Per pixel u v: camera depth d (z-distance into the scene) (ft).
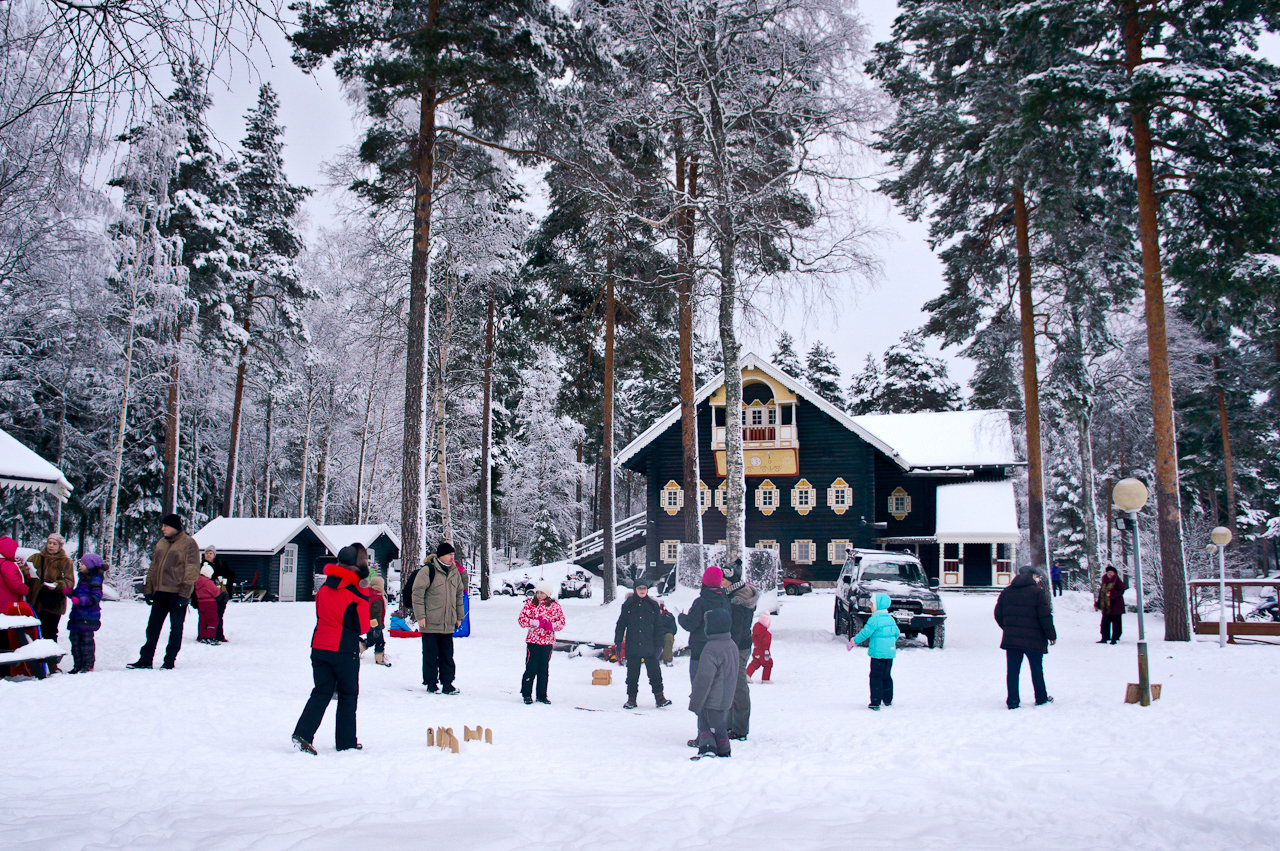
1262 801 19.90
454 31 61.67
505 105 68.74
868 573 71.92
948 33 77.46
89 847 14.75
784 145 78.23
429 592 41.83
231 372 129.90
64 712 30.55
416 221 68.33
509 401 173.58
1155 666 53.11
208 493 144.56
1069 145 66.95
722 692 28.40
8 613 38.04
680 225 83.61
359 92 66.90
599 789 21.85
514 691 45.60
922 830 17.11
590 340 102.68
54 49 14.42
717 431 140.26
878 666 40.01
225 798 19.52
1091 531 123.85
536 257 101.65
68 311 86.17
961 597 118.21
